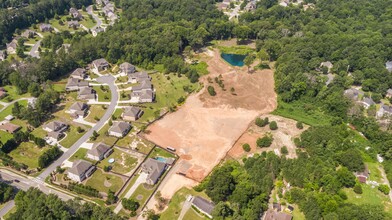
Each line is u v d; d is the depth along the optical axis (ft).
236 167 480.64
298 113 631.97
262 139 540.11
